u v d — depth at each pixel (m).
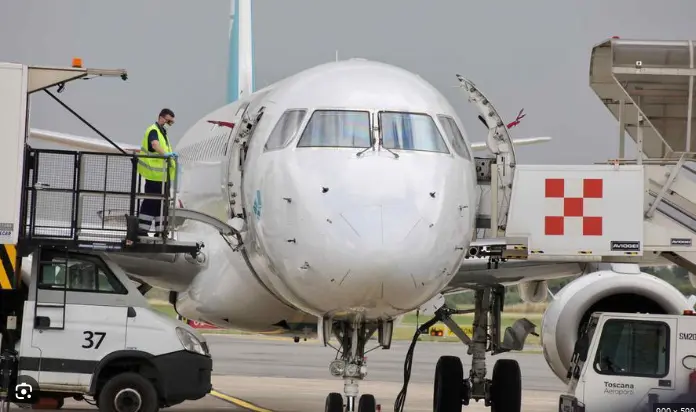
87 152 52.03
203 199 62.62
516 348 62.12
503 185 50.19
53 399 54.78
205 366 52.72
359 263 40.84
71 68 50.78
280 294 49.31
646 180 51.94
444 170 44.69
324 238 41.91
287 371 104.19
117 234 52.28
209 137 66.31
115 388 50.59
